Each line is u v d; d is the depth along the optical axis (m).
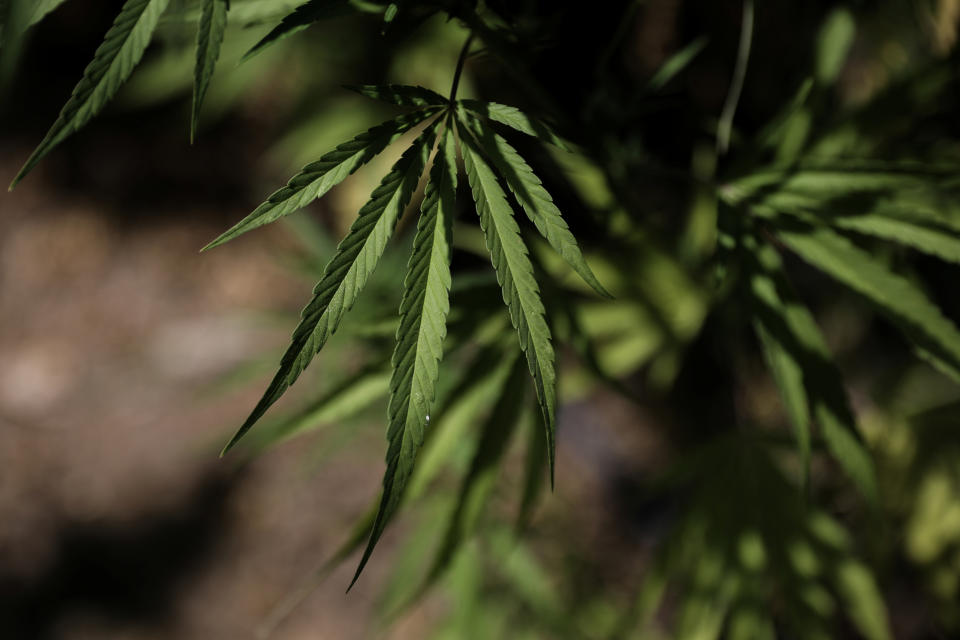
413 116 0.56
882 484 1.00
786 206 0.68
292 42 1.17
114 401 2.32
